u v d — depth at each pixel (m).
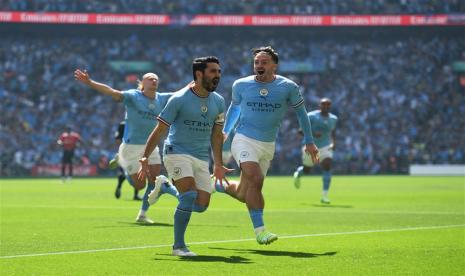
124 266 9.46
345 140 62.12
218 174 11.11
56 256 10.44
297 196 27.75
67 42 67.62
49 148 58.19
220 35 69.62
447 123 64.75
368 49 69.56
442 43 69.25
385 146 62.22
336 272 8.99
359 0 68.94
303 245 11.88
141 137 16.47
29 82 64.00
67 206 21.58
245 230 14.32
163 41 69.00
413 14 66.50
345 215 18.42
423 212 19.36
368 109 65.25
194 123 10.77
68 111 62.03
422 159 61.97
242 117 12.16
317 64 68.75
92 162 57.56
